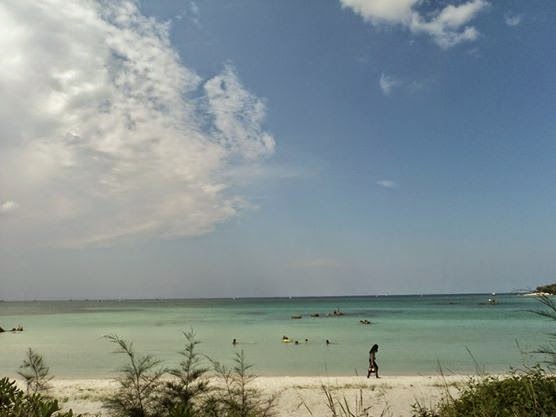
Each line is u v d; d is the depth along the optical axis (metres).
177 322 75.31
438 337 45.41
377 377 23.38
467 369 26.42
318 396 17.95
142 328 62.75
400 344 40.19
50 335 52.97
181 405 6.18
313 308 129.75
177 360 31.06
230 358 32.50
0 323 76.81
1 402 4.39
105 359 32.84
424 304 142.75
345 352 35.84
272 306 153.88
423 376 23.77
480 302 154.12
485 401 5.87
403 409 15.43
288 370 27.92
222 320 79.56
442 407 6.96
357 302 186.38
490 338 43.41
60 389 19.28
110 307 168.75
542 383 5.70
